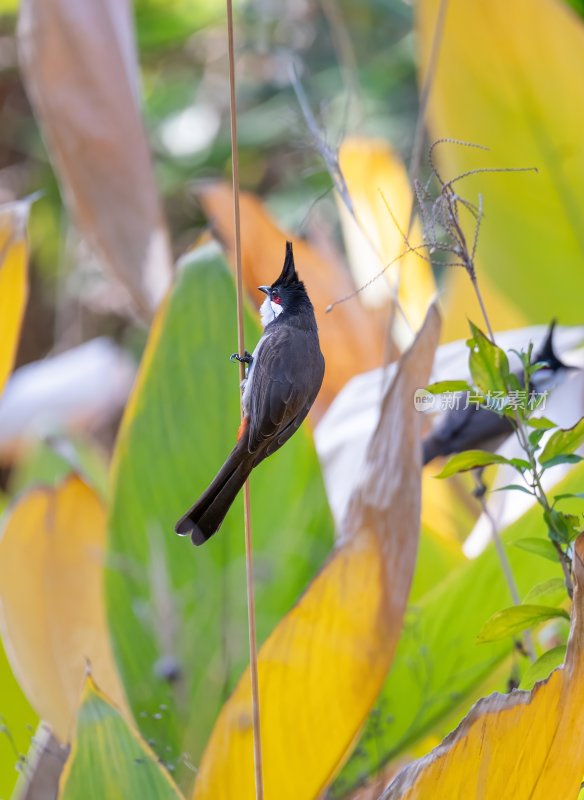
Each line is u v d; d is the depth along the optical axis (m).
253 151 18.00
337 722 5.72
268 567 7.03
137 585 7.01
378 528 5.67
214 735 5.72
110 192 9.02
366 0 17.20
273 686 5.71
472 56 8.75
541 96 8.70
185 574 7.04
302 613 5.71
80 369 13.92
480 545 7.64
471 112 8.88
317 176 16.27
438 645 6.41
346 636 5.69
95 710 5.45
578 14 9.23
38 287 18.88
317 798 5.78
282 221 16.11
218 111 18.36
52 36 8.98
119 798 5.38
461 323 9.43
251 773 5.71
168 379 7.11
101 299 17.16
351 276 10.81
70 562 7.26
